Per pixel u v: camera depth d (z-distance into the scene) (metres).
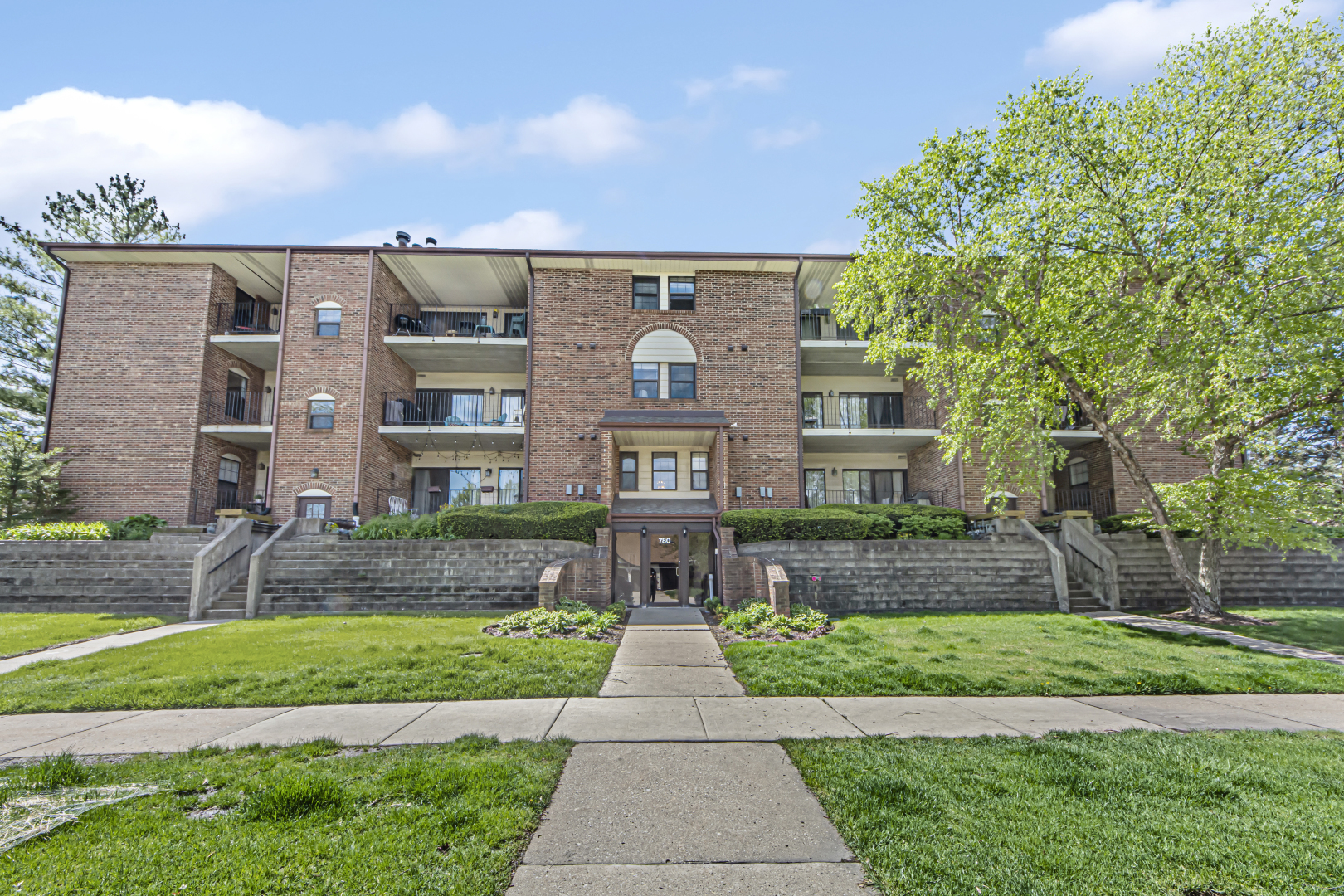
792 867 3.23
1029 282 13.04
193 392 18.88
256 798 3.88
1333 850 3.34
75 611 13.22
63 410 18.58
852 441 20.88
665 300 19.92
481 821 3.64
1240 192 10.73
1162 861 3.22
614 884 3.05
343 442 18.67
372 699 6.66
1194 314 11.07
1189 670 8.12
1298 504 11.91
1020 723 5.88
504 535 15.23
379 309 19.92
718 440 17.38
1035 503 19.59
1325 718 6.09
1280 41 11.39
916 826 3.62
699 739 5.34
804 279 21.28
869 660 8.54
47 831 3.50
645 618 13.30
